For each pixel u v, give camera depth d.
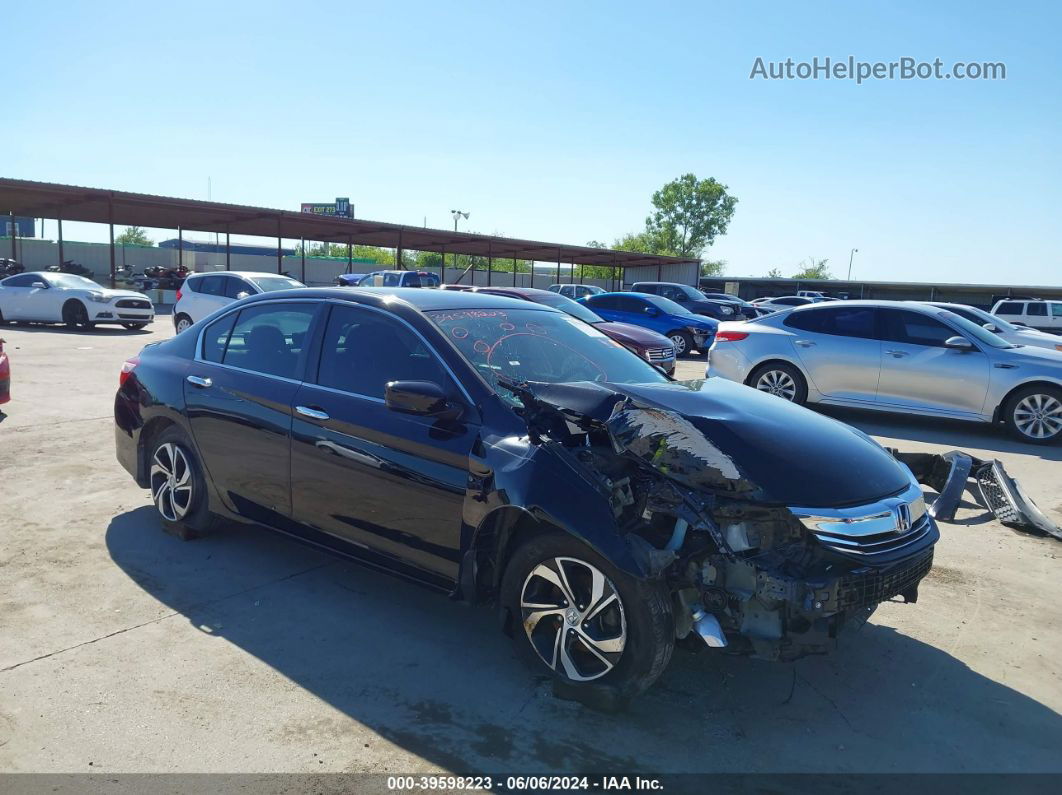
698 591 2.91
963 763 2.89
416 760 2.78
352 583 4.27
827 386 9.86
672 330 19.33
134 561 4.45
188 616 3.81
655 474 3.03
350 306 4.08
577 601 3.07
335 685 3.24
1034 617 4.16
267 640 3.60
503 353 3.84
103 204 29.42
